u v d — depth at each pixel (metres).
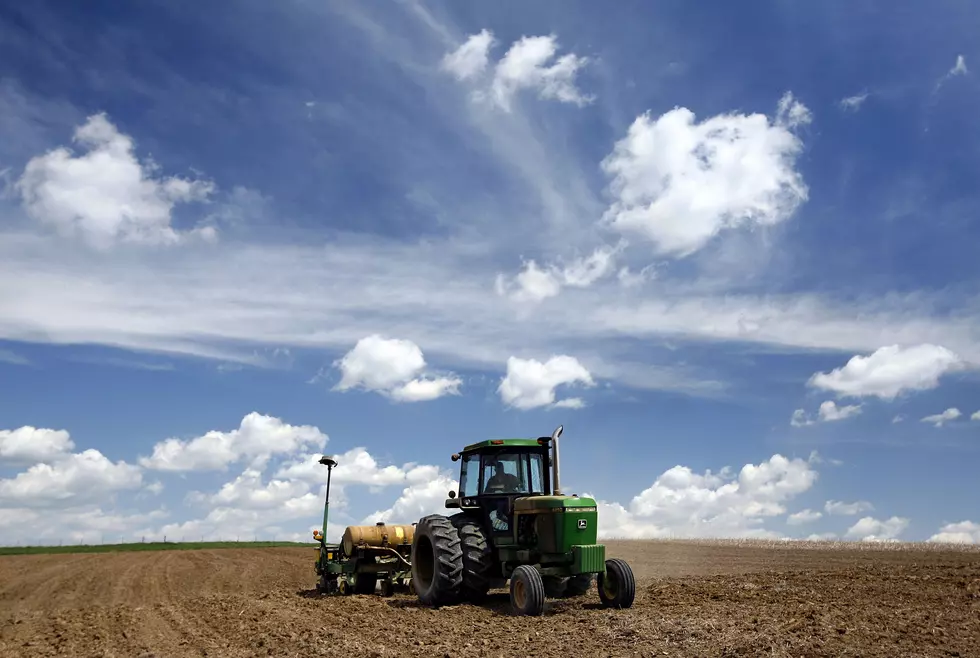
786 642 8.27
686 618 9.98
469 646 8.95
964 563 16.38
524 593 11.06
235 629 11.12
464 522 12.92
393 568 14.70
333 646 9.33
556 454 12.60
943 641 8.28
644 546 25.48
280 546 41.38
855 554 20.22
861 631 8.84
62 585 19.44
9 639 11.16
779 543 25.56
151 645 10.18
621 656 8.07
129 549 35.78
